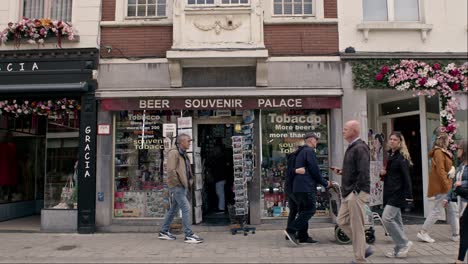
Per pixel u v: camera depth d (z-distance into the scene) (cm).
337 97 899
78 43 920
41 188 1143
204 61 897
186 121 912
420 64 912
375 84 910
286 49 919
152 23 923
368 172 595
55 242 793
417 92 920
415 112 986
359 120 903
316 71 912
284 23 922
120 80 917
